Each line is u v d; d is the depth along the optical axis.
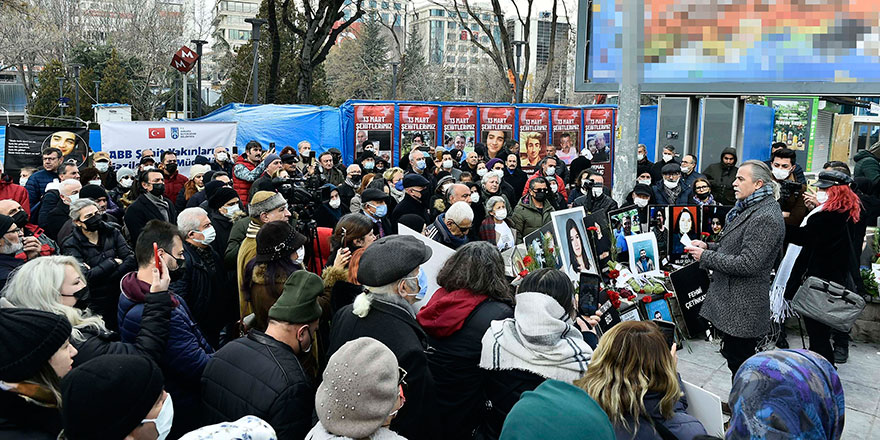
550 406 1.87
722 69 6.95
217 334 4.92
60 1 43.72
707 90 7.08
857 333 6.46
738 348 4.73
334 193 7.37
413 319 3.04
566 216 5.66
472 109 16.27
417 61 64.25
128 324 3.20
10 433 2.15
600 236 5.95
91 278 4.74
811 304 5.17
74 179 6.99
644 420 2.41
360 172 8.75
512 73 26.45
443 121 16.06
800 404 2.04
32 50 37.78
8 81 53.81
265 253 3.72
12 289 3.03
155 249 3.13
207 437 1.88
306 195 5.53
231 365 2.76
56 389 2.26
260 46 35.12
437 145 16.09
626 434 2.38
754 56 6.82
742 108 13.48
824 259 5.32
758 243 4.45
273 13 21.08
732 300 4.66
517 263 5.38
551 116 16.86
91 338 2.87
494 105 16.42
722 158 10.29
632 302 5.95
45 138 11.08
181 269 3.78
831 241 5.26
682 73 7.11
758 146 16.81
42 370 2.22
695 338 6.44
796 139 19.72
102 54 42.31
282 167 8.12
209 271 4.66
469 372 3.14
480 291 3.27
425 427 2.90
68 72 41.56
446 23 89.94
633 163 7.47
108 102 39.41
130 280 3.32
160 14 46.06
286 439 2.59
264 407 2.61
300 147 11.41
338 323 3.14
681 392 2.68
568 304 3.22
